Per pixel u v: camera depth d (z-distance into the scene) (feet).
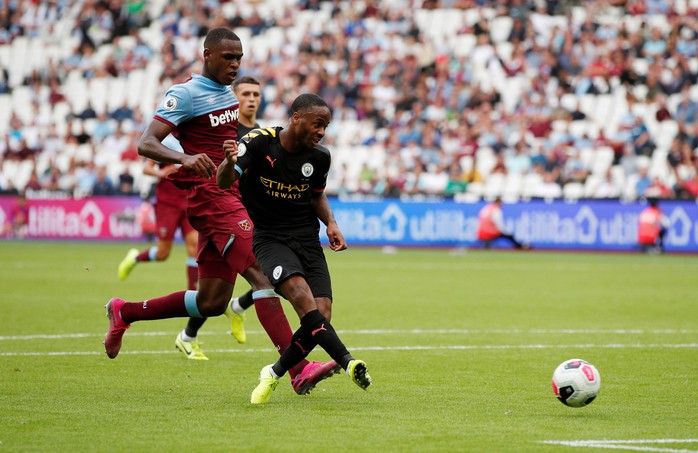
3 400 82.69
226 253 91.04
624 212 307.78
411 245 333.01
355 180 363.56
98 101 433.48
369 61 392.06
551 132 356.38
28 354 111.55
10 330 132.77
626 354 114.73
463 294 190.39
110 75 435.94
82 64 443.32
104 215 358.02
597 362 108.27
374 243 338.13
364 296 185.78
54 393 86.53
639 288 203.10
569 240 314.96
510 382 94.43
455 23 406.41
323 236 336.90
